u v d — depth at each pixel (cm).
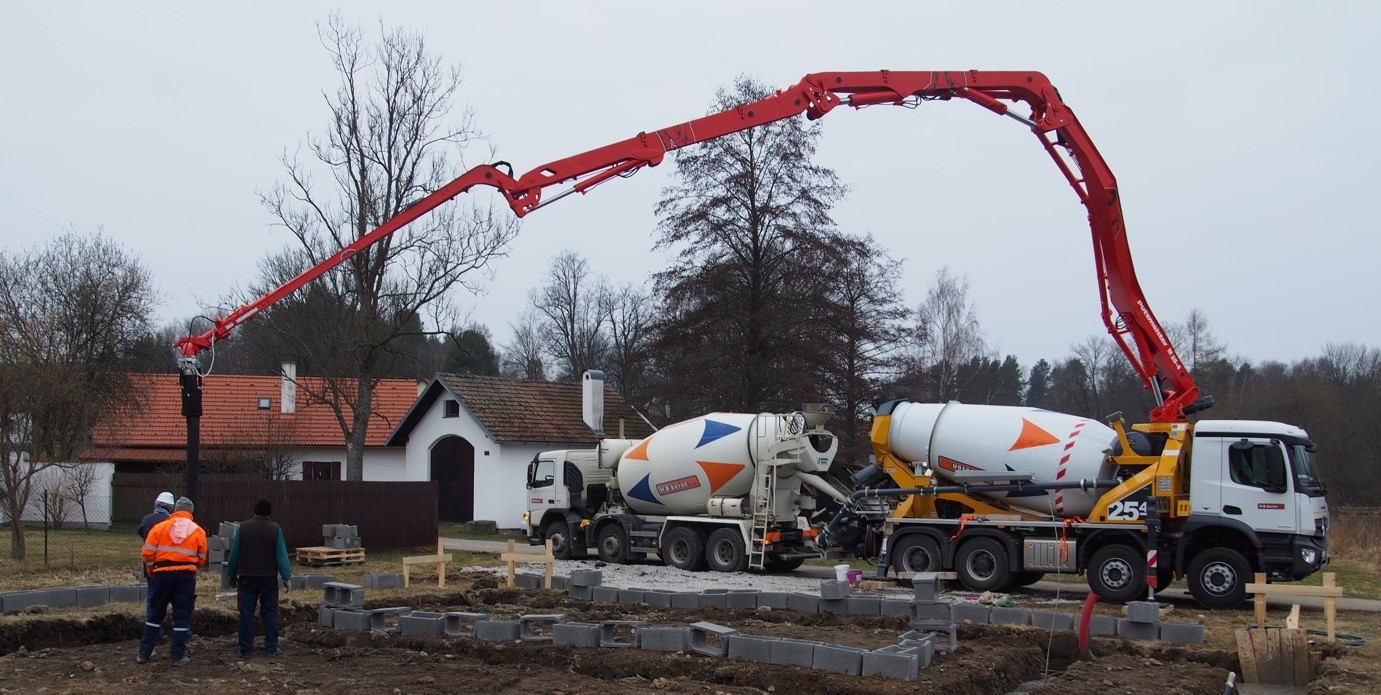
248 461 3738
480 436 3775
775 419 2464
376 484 2873
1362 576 2528
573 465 2802
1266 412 5259
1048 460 2030
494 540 3428
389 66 3159
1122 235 1995
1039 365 10438
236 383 4400
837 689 1130
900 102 1962
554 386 4159
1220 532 1906
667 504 2625
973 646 1391
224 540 2125
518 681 1185
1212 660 1390
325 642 1439
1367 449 5028
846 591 1662
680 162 3562
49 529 3281
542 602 1803
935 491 2136
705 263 3534
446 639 1420
